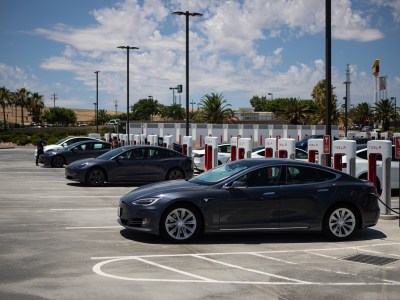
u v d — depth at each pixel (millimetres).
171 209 8719
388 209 11797
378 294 6070
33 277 6523
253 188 8969
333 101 77375
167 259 7594
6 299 5629
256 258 7789
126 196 9164
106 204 13328
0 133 78250
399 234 9945
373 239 9453
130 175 17922
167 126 52406
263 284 6398
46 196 14844
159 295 5859
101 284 6250
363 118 104375
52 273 6723
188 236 8758
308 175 9305
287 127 54750
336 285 6418
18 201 13680
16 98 118375
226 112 70500
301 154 19984
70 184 18359
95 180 17672
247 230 8906
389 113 85625
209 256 7852
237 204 8852
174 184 9336
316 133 55750
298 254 8133
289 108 76875
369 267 7359
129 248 8289
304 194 9094
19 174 22297
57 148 27312
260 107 153125
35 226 10078
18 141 61219
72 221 10703
